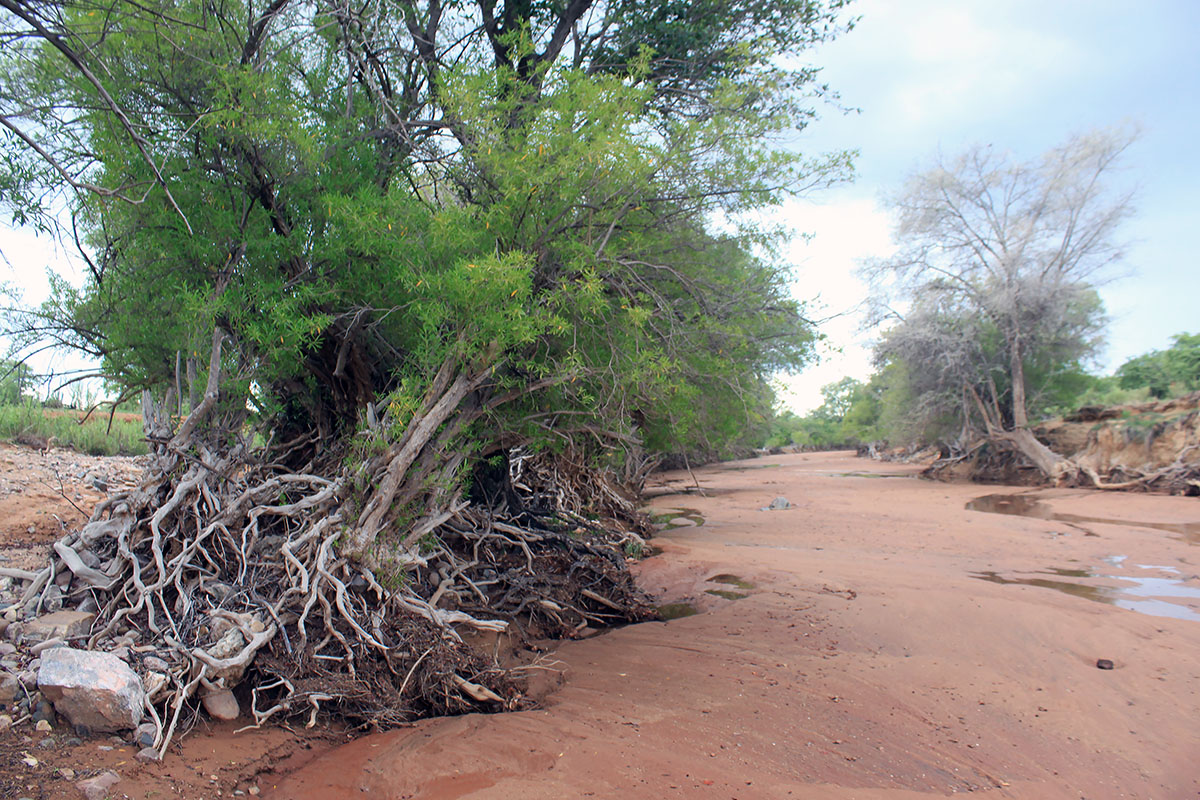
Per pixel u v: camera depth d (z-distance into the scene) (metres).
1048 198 32.53
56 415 15.47
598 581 11.05
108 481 11.55
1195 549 15.93
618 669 8.11
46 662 5.05
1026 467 34.31
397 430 7.25
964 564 14.41
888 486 34.31
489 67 9.58
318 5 8.18
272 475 8.38
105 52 6.88
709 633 9.61
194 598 6.33
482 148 7.51
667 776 5.37
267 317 7.22
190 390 7.07
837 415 119.12
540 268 7.78
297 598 6.52
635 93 7.64
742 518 22.30
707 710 6.80
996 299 33.44
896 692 7.53
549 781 5.18
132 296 7.41
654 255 9.40
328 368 8.56
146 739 4.95
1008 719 6.95
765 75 9.80
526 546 10.78
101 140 6.80
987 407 37.78
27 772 4.32
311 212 7.70
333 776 5.18
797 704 7.07
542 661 8.35
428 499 8.27
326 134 7.83
